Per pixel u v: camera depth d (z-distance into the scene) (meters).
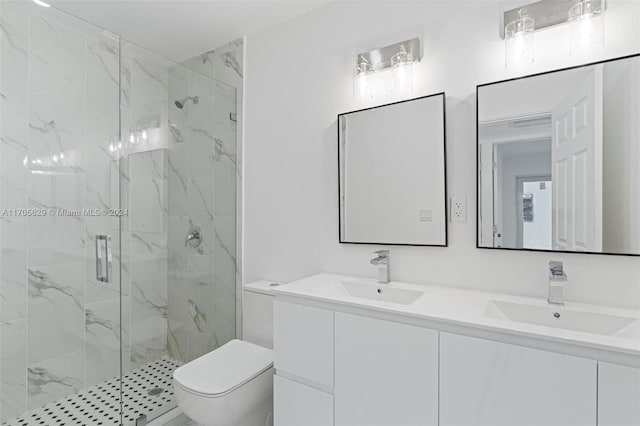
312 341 1.56
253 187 2.45
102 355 1.85
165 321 2.16
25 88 1.58
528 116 1.50
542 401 1.07
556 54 1.46
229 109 2.47
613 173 1.34
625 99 1.31
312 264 2.17
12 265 1.56
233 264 2.49
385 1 1.89
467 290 1.65
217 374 1.74
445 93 1.71
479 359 1.17
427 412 1.27
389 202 1.87
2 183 1.53
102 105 1.87
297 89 2.23
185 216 2.27
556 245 1.45
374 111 1.91
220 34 2.43
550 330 1.09
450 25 1.70
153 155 2.11
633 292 1.32
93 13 2.16
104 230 1.88
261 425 1.86
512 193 1.54
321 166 2.12
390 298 1.73
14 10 1.55
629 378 0.95
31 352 1.61
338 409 1.48
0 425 1.52
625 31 1.33
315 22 2.15
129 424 1.94
